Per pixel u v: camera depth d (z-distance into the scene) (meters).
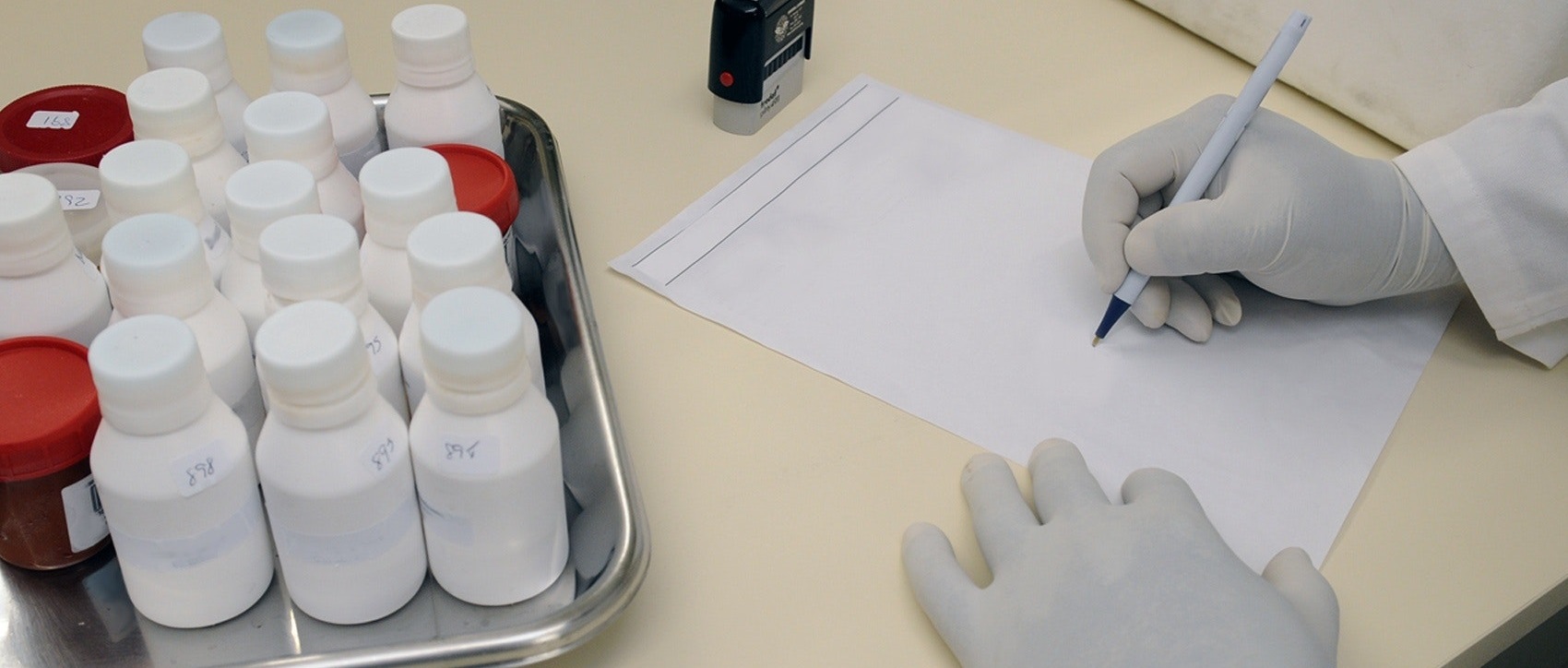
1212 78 0.79
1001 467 0.50
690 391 0.55
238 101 0.57
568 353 0.53
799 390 0.55
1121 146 0.62
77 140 0.55
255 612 0.44
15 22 0.75
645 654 0.44
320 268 0.41
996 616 0.44
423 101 0.56
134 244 0.42
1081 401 0.56
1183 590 0.43
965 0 0.85
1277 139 0.59
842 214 0.66
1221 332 0.60
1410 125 0.71
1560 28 0.62
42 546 0.44
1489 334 0.62
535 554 0.43
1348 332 0.61
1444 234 0.59
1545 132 0.58
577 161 0.68
